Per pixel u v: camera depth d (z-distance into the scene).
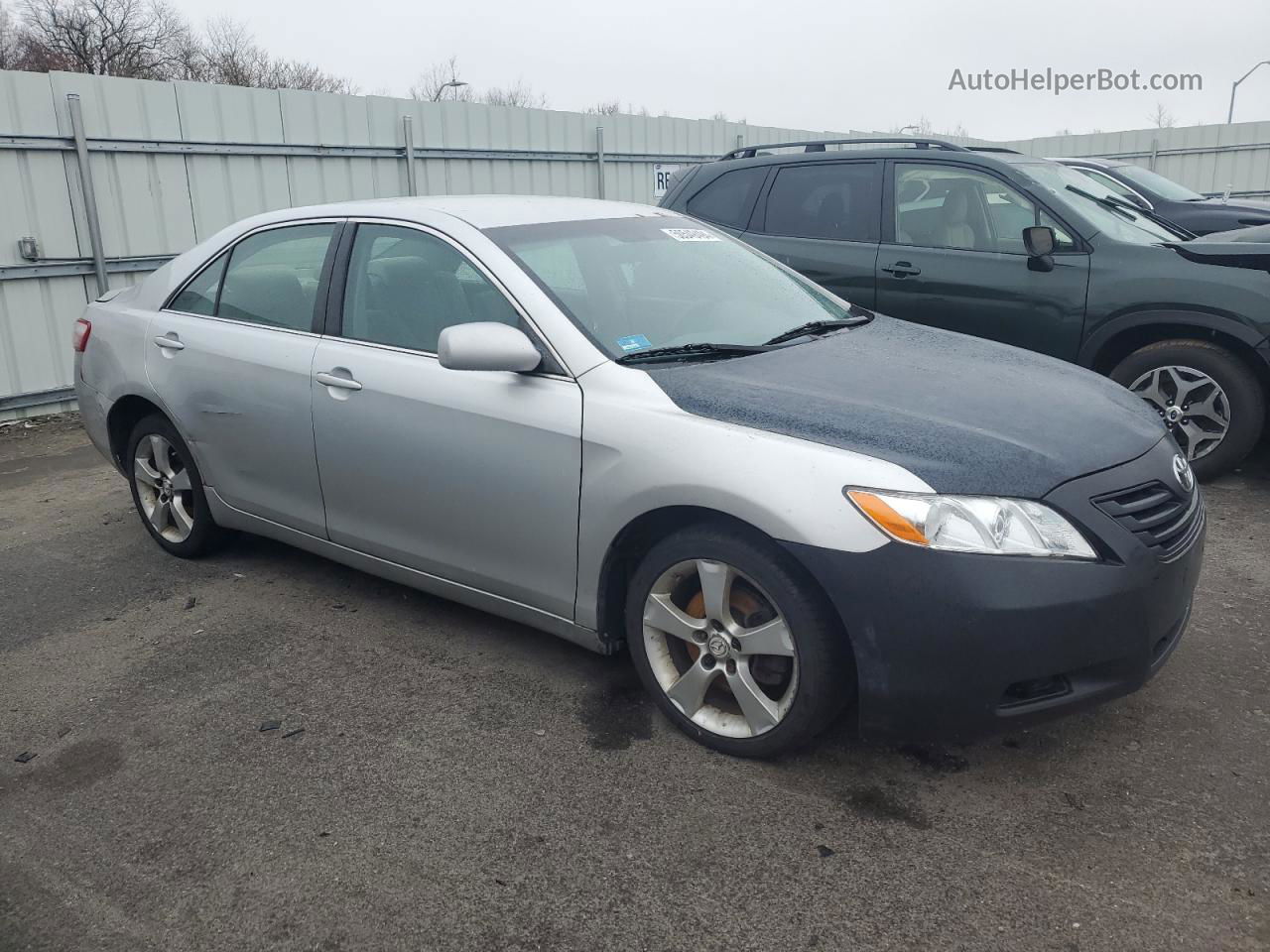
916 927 2.37
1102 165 10.69
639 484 3.00
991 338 6.00
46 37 29.94
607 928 2.40
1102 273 5.59
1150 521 2.81
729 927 2.39
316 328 3.96
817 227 6.62
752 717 2.98
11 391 8.05
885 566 2.64
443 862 2.64
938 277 6.10
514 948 2.35
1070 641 2.63
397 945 2.36
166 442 4.70
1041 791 2.88
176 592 4.48
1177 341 5.55
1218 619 3.96
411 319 3.69
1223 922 2.35
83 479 6.45
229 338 4.23
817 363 3.35
